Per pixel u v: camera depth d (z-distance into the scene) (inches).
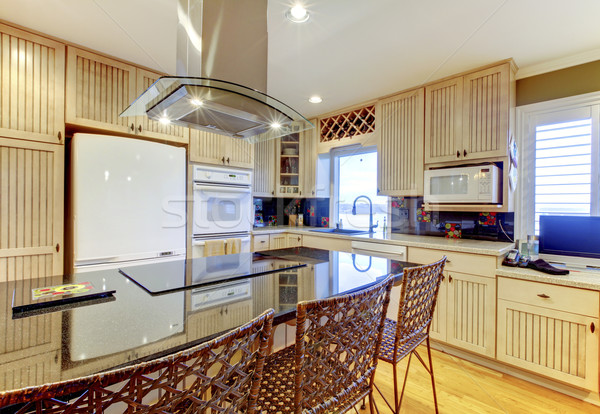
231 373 24.1
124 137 95.3
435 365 84.4
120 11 69.3
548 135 92.3
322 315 31.9
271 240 138.1
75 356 25.5
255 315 35.9
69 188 88.4
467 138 96.9
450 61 91.4
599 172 84.2
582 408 66.2
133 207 91.4
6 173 75.3
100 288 46.3
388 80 105.7
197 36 51.6
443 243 93.7
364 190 142.4
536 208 94.5
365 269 61.7
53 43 81.3
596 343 64.8
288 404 36.4
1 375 22.2
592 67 85.4
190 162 110.1
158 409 19.5
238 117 62.9
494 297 79.7
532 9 66.4
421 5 65.6
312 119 150.3
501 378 77.8
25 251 77.7
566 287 68.6
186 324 32.9
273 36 78.4
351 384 37.9
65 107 83.4
